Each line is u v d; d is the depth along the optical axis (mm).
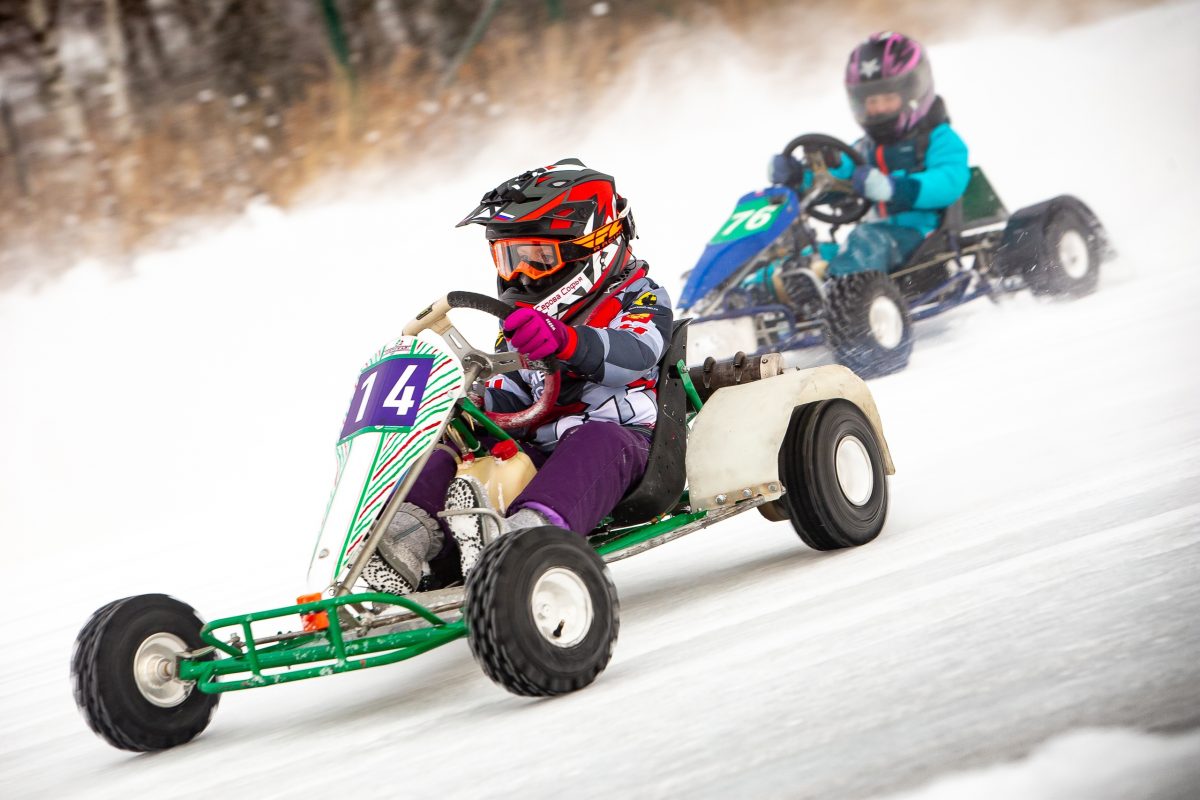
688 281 23375
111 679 9250
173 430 29906
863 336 22172
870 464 11891
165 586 17859
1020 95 44812
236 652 9531
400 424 9539
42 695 12547
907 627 8469
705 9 46406
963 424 17141
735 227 23734
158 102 42500
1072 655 7176
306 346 33562
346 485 9445
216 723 10320
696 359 22812
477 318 33438
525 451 10836
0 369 33250
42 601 18750
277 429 29328
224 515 23844
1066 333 22594
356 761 8133
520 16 45906
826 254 25281
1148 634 7250
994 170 40312
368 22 45062
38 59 42375
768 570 11711
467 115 43719
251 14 44312
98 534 24641
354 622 9164
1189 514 9961
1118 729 6043
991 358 21969
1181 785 5426
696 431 11250
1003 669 7195
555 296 10562
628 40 46062
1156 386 16641
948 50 47625
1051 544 10016
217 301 36156
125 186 40469
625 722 7660
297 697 10852
